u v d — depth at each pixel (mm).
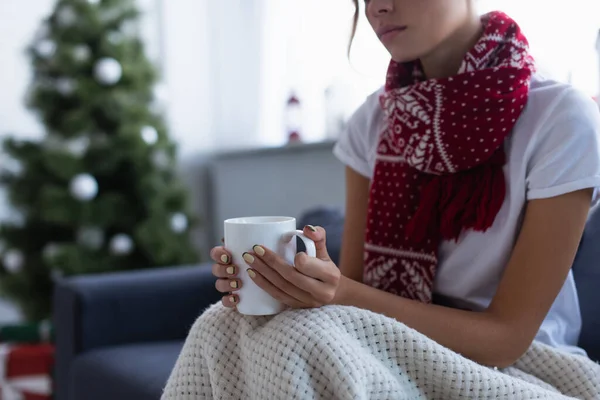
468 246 976
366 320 793
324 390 742
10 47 3062
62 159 2547
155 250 2682
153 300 1648
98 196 2748
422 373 795
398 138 1008
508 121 927
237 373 822
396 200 1053
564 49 1682
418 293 1012
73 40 2633
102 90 2633
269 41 3092
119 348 1571
